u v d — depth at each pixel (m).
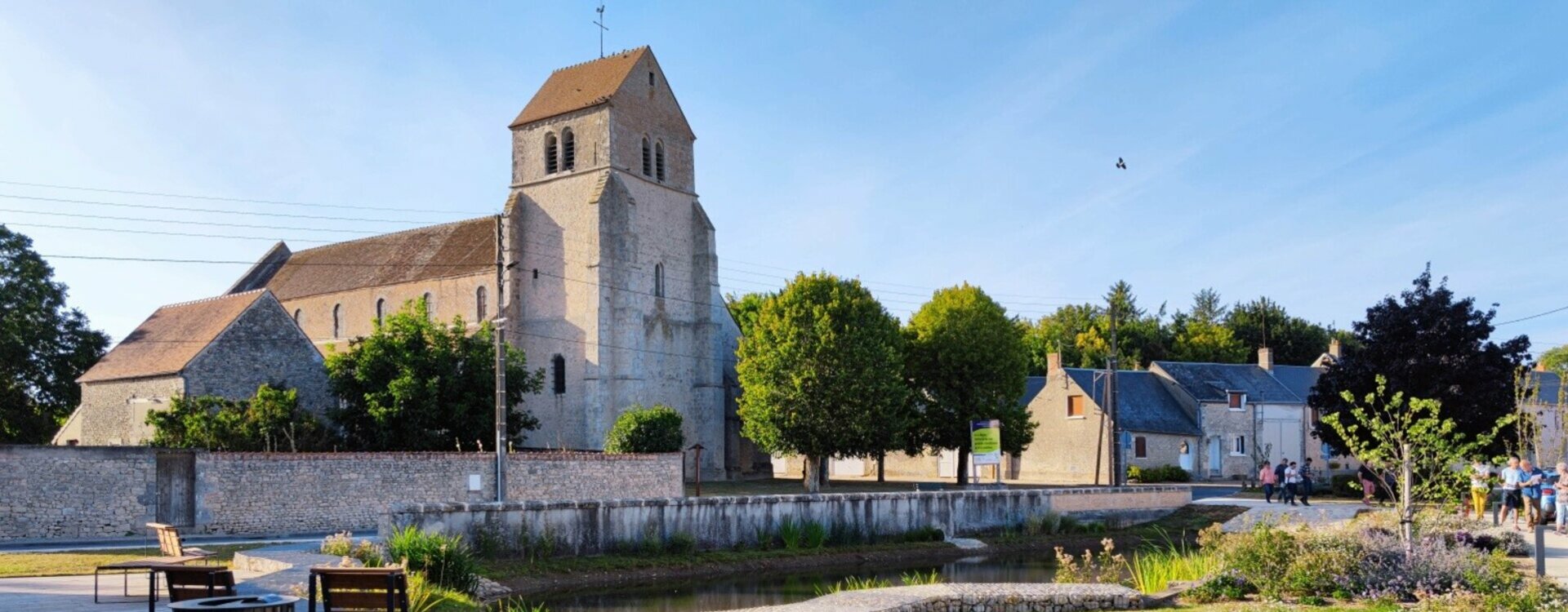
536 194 64.94
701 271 67.31
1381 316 44.12
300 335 50.06
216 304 51.94
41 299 55.44
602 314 61.06
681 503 34.75
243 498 32.34
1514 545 23.12
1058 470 64.81
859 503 39.09
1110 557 24.84
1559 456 28.05
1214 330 97.19
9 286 54.41
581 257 62.22
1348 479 50.00
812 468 51.94
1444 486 20.39
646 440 50.25
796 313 52.25
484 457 37.62
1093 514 44.84
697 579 31.97
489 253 65.31
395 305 67.81
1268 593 18.89
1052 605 18.89
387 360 47.81
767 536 36.59
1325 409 46.53
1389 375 42.88
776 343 52.94
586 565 31.23
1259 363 70.81
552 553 31.31
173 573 14.92
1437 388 41.94
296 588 17.89
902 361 55.44
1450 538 22.03
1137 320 106.75
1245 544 19.95
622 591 29.38
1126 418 62.50
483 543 29.97
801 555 35.91
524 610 25.41
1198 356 95.06
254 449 41.84
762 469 68.56
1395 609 16.98
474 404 49.12
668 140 67.31
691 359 66.56
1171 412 64.88
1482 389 41.53
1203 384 65.94
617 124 63.22
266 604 12.06
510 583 28.69
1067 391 64.69
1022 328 70.19
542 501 32.09
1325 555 19.06
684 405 65.69
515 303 64.25
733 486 57.88
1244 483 58.78
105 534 30.48
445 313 65.44
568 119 64.31
